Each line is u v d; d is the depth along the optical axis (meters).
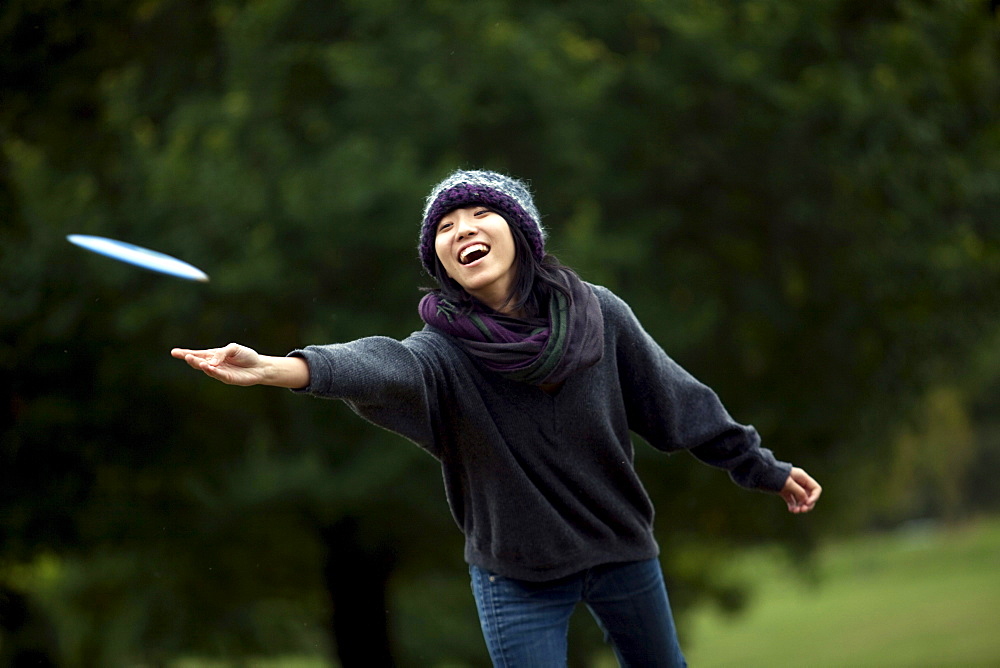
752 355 21.81
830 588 70.38
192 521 20.06
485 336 4.79
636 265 18.83
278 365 4.12
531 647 5.08
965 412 33.88
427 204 5.02
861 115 19.70
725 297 21.11
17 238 18.45
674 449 5.45
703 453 5.56
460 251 4.81
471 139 18.67
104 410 18.73
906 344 21.89
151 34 19.59
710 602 30.47
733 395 21.39
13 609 23.45
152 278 17.98
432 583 24.39
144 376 18.81
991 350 24.59
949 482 61.81
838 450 22.83
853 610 57.75
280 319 18.75
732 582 30.16
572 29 19.25
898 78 20.77
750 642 49.88
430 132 18.05
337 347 4.44
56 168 19.33
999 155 21.67
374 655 21.48
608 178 19.67
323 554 21.56
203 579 22.19
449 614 24.42
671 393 5.32
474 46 18.00
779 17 20.22
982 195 21.38
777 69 20.33
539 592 5.14
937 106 21.22
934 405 28.55
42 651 24.36
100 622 26.61
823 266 21.34
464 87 17.77
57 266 18.00
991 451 79.56
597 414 5.01
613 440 5.08
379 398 4.52
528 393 4.90
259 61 18.23
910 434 25.17
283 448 19.19
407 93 17.91
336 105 18.70
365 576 21.39
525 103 18.09
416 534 20.38
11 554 19.56
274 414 19.83
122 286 18.00
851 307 21.36
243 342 18.92
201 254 17.61
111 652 26.91
